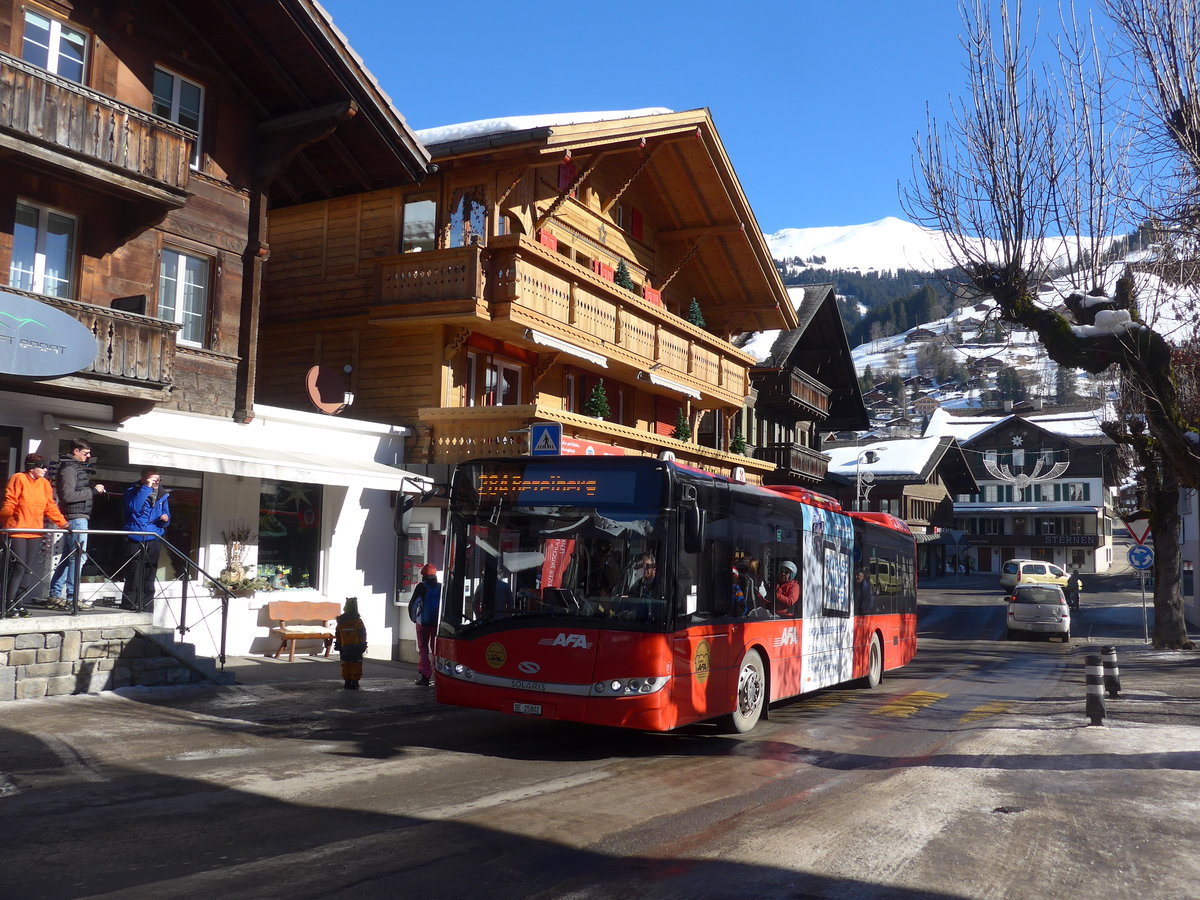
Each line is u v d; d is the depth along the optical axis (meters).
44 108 14.14
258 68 18.16
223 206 17.98
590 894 5.66
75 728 10.33
